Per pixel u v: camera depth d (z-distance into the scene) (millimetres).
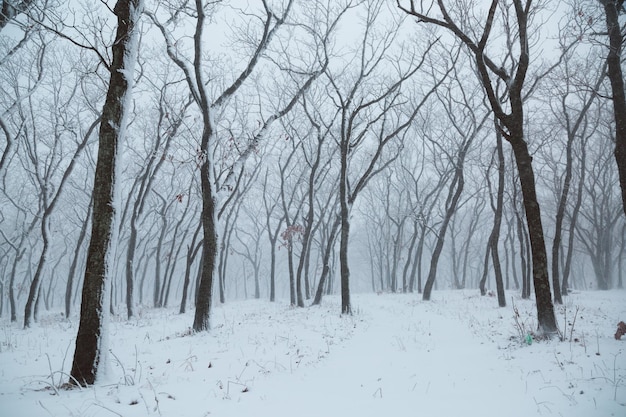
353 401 5359
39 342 11820
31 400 5238
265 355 8117
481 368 6883
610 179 32281
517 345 8273
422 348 9117
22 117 18266
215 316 17375
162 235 29391
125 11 7176
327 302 21797
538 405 4895
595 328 9898
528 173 9156
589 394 5027
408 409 5004
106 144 6738
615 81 8883
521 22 9148
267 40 13508
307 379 6504
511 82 9578
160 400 5246
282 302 28594
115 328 14648
